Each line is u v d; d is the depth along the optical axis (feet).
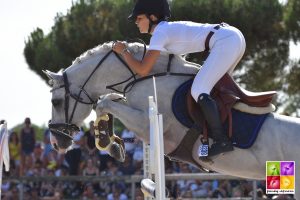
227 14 91.04
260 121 32.50
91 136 71.20
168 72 34.01
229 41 32.53
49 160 75.77
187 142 32.81
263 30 94.58
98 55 35.50
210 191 64.44
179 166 69.87
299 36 96.84
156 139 28.19
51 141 35.94
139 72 33.19
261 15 92.99
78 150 69.46
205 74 32.30
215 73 32.27
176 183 62.23
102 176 63.77
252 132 32.24
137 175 64.18
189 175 55.16
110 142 34.42
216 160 32.68
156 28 33.45
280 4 96.02
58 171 73.20
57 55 100.37
